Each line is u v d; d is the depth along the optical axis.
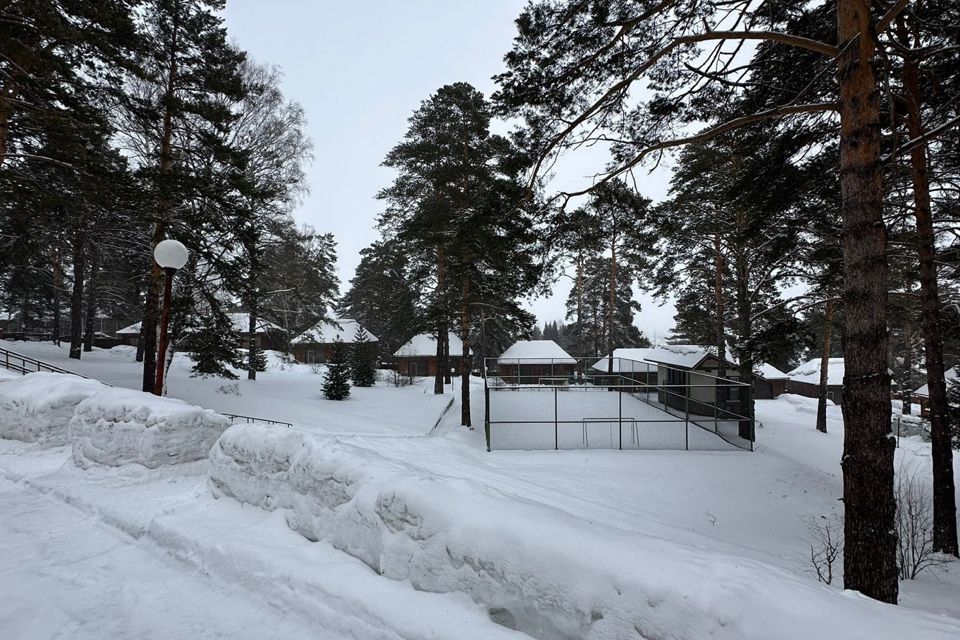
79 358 26.20
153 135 15.20
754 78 8.05
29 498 5.63
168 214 15.34
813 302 14.30
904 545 8.50
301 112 19.95
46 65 10.81
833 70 6.87
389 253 34.38
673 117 8.03
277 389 26.73
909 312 13.45
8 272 26.27
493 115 8.34
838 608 2.21
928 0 7.41
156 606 3.40
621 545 2.66
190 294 16.72
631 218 9.13
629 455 14.45
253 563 3.79
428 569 3.15
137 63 14.72
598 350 45.38
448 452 13.77
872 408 5.13
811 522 10.41
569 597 2.58
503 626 2.78
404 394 29.09
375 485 3.74
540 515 3.03
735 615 2.18
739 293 18.56
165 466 6.23
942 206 10.01
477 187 18.91
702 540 7.91
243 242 17.09
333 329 45.28
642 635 2.33
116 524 4.82
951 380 12.66
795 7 6.94
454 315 20.31
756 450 15.42
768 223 11.24
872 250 5.25
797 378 42.12
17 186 11.87
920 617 2.28
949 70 7.93
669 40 7.16
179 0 15.57
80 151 12.35
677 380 20.14
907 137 8.55
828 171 9.21
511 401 22.00
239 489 4.98
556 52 7.36
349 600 3.22
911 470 14.73
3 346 25.52
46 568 3.93
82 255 23.86
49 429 7.73
